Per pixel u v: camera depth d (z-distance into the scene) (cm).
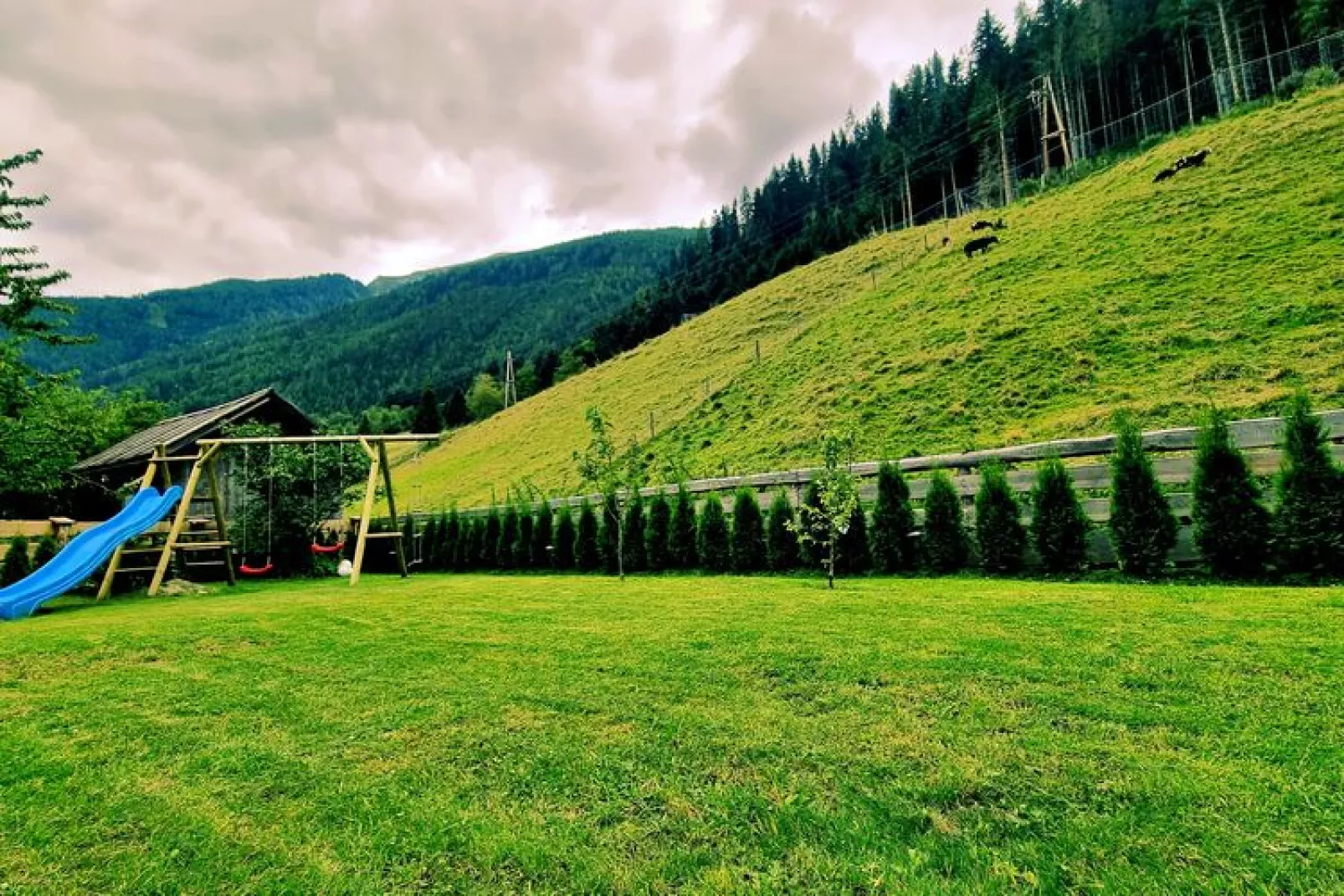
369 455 1547
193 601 1142
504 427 5281
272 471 1692
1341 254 1806
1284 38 4978
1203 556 783
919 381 2194
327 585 1431
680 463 2342
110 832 293
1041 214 3600
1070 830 254
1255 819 254
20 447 1694
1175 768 294
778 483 1282
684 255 11594
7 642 674
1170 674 405
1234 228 2241
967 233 4053
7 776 351
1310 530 721
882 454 1798
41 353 16388
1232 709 349
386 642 636
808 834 264
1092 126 6009
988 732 343
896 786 294
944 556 988
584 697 434
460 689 466
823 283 4844
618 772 325
